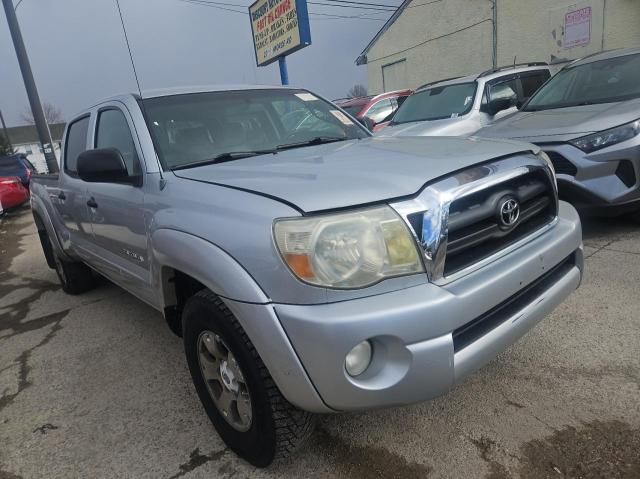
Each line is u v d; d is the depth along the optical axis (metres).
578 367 2.69
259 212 1.86
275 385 1.93
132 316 4.25
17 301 5.14
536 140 4.53
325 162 2.29
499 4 14.45
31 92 13.79
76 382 3.20
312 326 1.70
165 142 2.75
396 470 2.13
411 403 1.82
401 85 18.70
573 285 2.46
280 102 3.36
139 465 2.34
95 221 3.44
